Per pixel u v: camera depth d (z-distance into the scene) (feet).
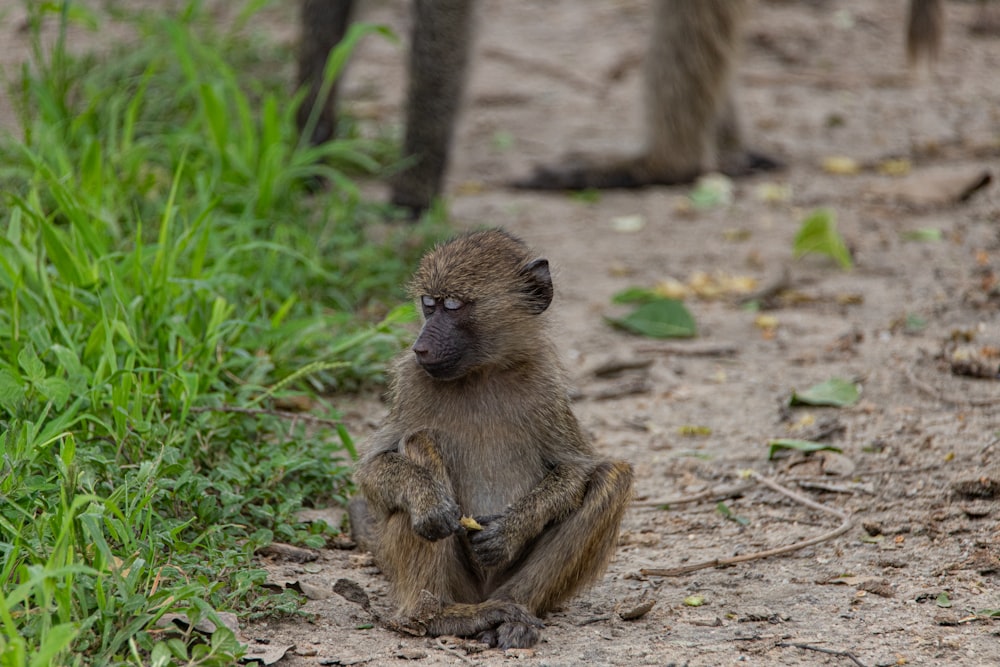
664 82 58.08
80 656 18.94
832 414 35.19
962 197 56.49
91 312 30.60
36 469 25.16
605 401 37.63
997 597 24.54
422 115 51.03
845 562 26.71
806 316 44.24
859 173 61.77
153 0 76.54
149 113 52.95
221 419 29.35
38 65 50.26
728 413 36.11
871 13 87.97
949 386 36.27
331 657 21.84
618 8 87.40
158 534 23.59
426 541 23.58
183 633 21.16
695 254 51.21
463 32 50.65
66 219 41.19
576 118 71.36
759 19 85.92
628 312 44.96
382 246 45.42
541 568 23.77
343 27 52.11
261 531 25.91
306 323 34.45
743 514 29.60
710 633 23.25
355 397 36.40
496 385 25.18
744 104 74.02
